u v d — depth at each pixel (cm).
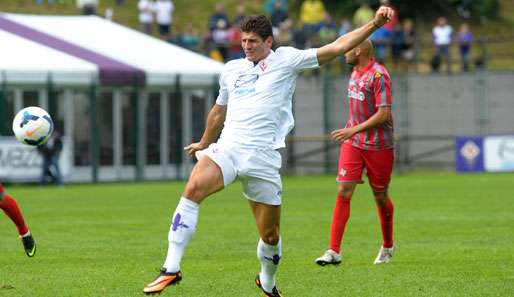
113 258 4138
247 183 2888
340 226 3822
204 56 12438
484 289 3303
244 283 3466
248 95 2894
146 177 11112
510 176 10512
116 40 11356
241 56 12850
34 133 3391
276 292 3044
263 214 2914
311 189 8844
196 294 3244
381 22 2877
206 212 6372
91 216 6175
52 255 4234
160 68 10800
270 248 2958
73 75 10388
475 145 11662
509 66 15525
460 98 13225
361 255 4191
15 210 3431
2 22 10950
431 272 3678
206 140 3095
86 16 12125
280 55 2916
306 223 5603
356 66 3903
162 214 6312
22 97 10188
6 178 9850
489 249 4341
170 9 13588
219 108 3048
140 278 3591
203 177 2786
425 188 8619
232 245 4566
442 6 17300
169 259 2714
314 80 13300
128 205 7094
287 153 12812
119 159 10944
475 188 8525
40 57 10250
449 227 5269
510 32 17262
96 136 10625
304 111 13362
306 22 13175
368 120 3803
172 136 11256
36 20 11312
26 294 3256
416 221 5603
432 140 13288
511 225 5350
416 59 13538
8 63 9975
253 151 2844
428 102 13300
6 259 4112
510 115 13212
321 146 13338
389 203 3928
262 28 2881
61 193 8606
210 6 16862
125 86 10769
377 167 3850
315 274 3656
